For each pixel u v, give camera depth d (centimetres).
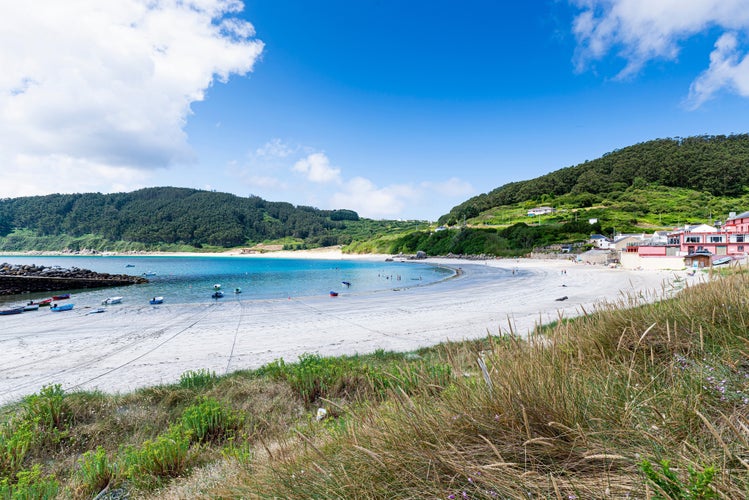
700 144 15550
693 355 236
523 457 149
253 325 1744
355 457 179
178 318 2033
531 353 240
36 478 373
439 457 152
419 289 3447
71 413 578
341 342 1291
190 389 724
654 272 4038
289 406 609
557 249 8412
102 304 2748
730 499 90
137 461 398
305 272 6994
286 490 180
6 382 932
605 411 168
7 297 3434
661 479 100
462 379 244
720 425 144
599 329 350
